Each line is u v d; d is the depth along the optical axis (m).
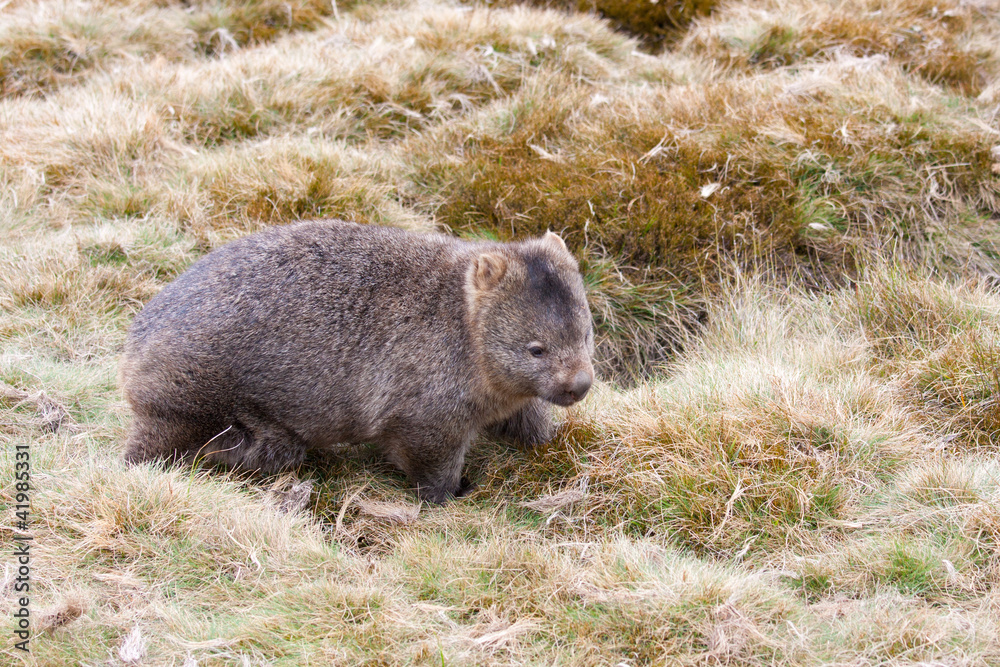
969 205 6.05
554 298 4.03
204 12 8.90
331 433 4.23
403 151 6.72
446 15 8.07
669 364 5.42
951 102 6.81
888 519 3.74
